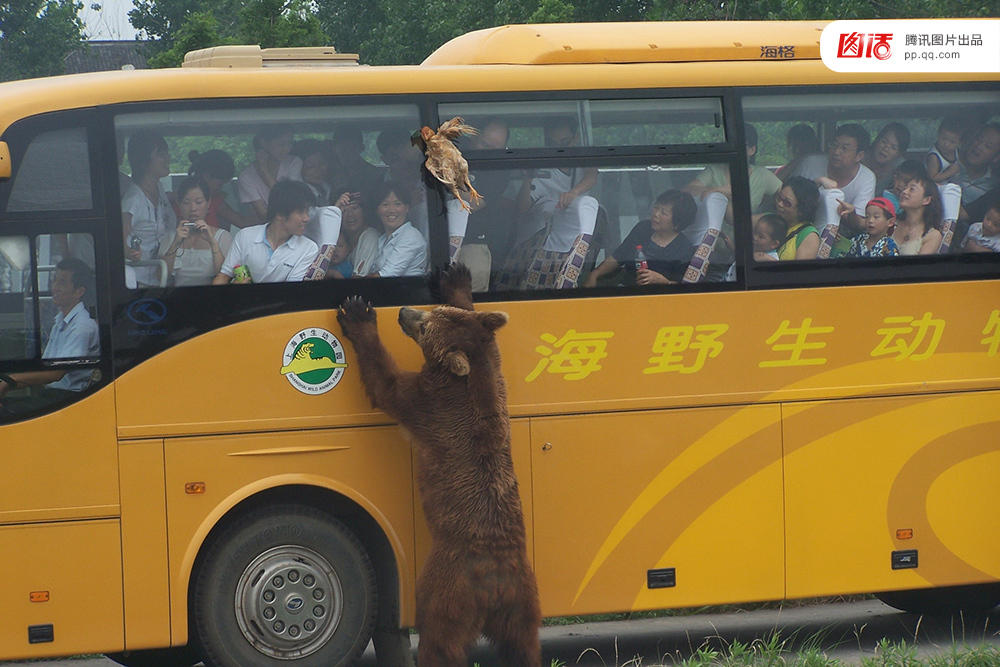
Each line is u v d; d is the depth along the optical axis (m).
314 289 13.81
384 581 14.50
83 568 13.23
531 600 13.25
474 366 13.27
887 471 15.44
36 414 13.16
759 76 15.01
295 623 14.00
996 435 15.82
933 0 32.16
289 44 32.09
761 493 15.04
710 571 14.92
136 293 13.38
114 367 13.30
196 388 13.47
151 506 13.37
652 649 17.12
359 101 13.98
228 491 13.56
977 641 17.20
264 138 13.76
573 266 14.49
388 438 13.99
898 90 15.42
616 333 14.58
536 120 14.45
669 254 14.75
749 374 14.97
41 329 13.19
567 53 14.70
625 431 14.62
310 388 13.77
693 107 14.88
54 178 13.23
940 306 15.59
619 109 14.66
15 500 13.09
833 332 15.23
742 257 14.94
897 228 15.46
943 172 15.61
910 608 19.03
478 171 14.26
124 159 13.41
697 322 14.80
